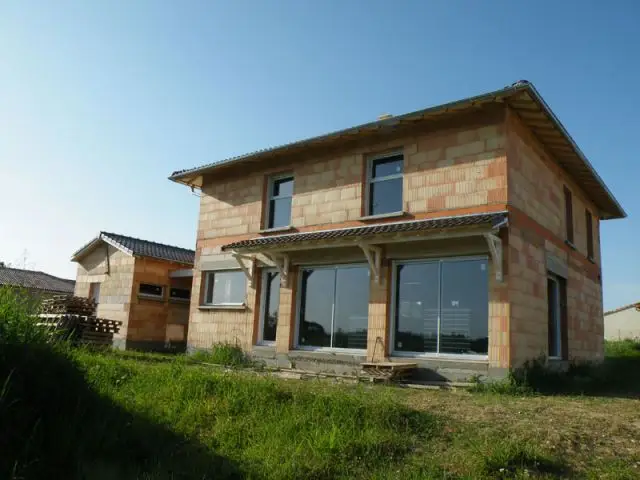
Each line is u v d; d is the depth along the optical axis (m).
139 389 8.20
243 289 14.78
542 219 12.20
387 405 6.87
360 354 11.88
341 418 6.57
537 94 10.48
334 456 5.71
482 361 10.20
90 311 15.29
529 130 11.90
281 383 8.73
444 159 11.45
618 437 6.10
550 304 13.20
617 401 8.80
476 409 7.40
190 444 6.34
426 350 11.01
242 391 7.67
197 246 16.08
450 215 11.15
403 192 11.97
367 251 11.35
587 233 16.66
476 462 5.34
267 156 14.35
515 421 6.69
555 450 5.62
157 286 19.06
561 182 13.88
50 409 5.89
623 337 38.56
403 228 10.62
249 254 14.03
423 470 5.30
